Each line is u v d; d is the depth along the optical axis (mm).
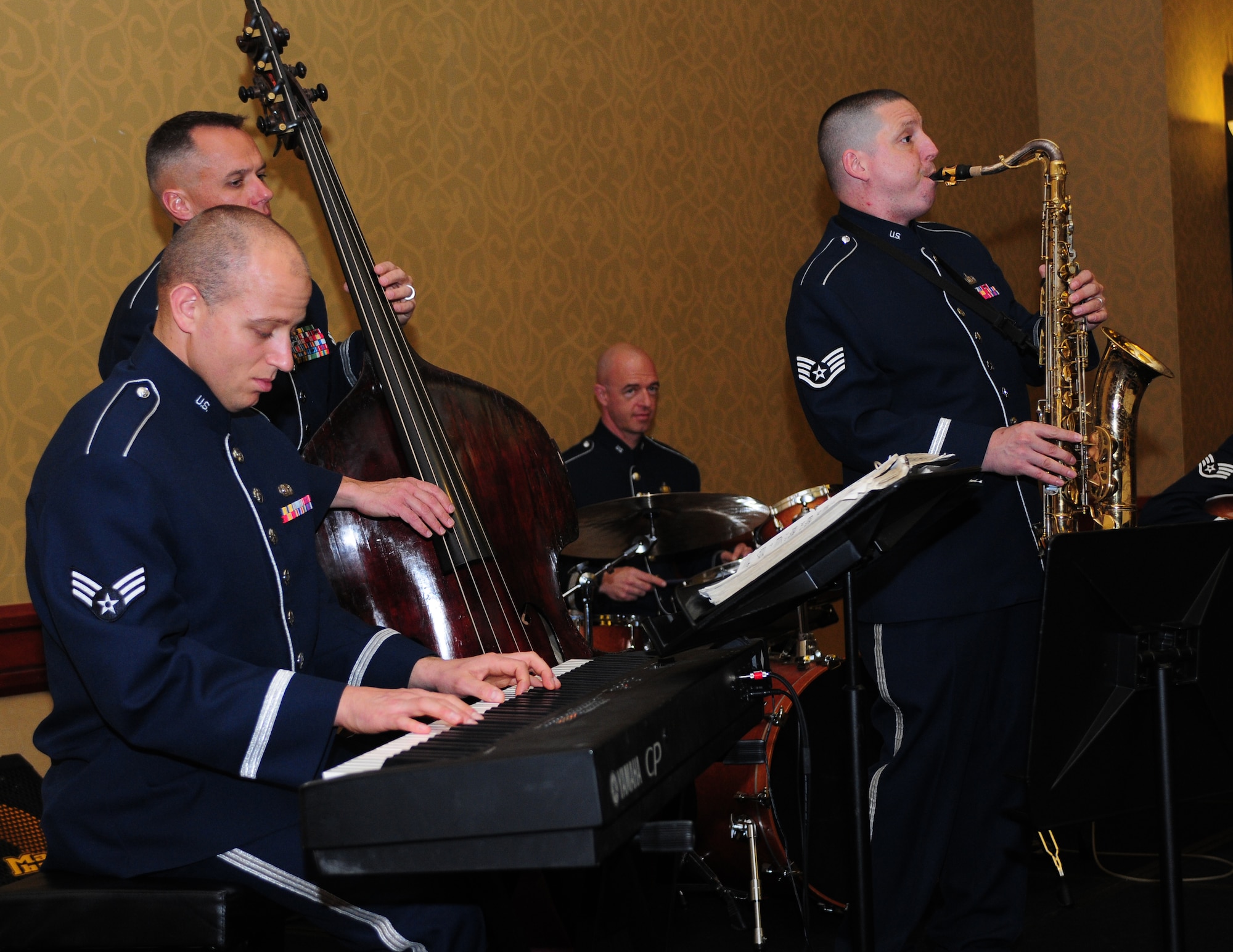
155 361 1712
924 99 5312
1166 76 5469
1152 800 1883
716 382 4508
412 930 1648
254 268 1685
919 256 2637
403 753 1341
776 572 1546
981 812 2527
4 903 1602
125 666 1491
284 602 1787
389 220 3609
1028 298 5742
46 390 2959
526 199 3961
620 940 2875
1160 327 5441
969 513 2430
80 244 3018
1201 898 3061
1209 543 1811
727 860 3066
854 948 1876
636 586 3535
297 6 3426
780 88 4785
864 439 2426
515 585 2229
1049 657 1755
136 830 1655
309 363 2582
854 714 1850
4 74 2904
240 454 1797
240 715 1512
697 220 4469
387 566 2121
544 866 1176
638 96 4297
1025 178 5773
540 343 3984
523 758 1180
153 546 1573
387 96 3625
